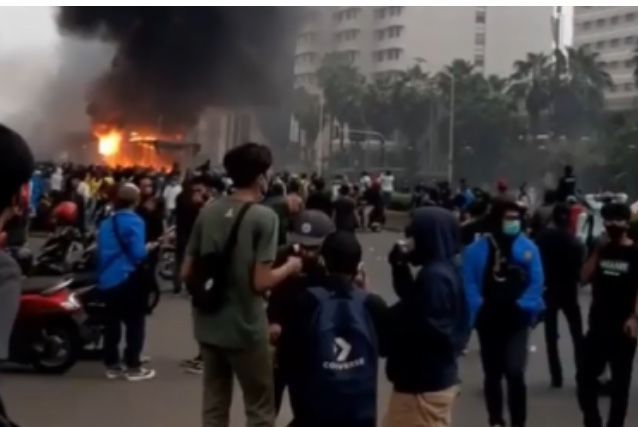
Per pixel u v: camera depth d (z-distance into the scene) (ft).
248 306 16.63
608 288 21.36
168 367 29.63
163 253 51.88
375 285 55.42
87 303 28.99
